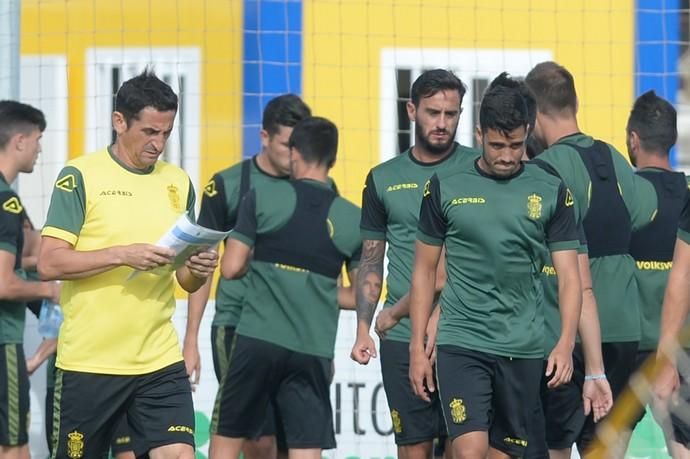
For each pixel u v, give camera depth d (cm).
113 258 1912
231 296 2700
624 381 2338
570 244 2017
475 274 2014
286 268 2478
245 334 2489
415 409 2289
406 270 2295
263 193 2488
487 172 2020
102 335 1984
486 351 2011
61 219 1962
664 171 2380
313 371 2500
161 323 2019
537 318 2042
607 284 2291
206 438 2928
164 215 2005
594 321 2173
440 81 2278
